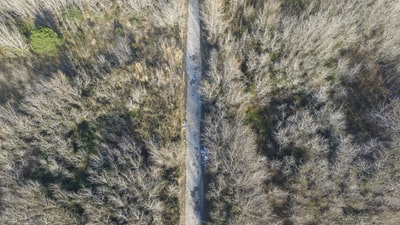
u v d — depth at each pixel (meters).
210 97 42.97
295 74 43.16
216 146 40.62
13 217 36.50
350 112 43.22
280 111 42.78
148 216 38.03
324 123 41.53
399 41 44.00
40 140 40.09
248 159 39.41
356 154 40.19
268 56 43.72
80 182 38.78
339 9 43.97
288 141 40.78
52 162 39.00
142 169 39.56
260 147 41.75
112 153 39.88
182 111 44.09
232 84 42.78
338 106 43.22
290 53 43.38
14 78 43.22
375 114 42.53
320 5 44.28
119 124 41.56
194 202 40.94
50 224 36.75
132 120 41.94
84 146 40.28
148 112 42.53
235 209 37.88
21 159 39.25
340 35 43.69
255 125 42.91
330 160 40.06
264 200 38.62
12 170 38.69
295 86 43.38
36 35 42.00
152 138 41.41
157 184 39.25
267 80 43.12
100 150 40.28
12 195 37.56
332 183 39.09
